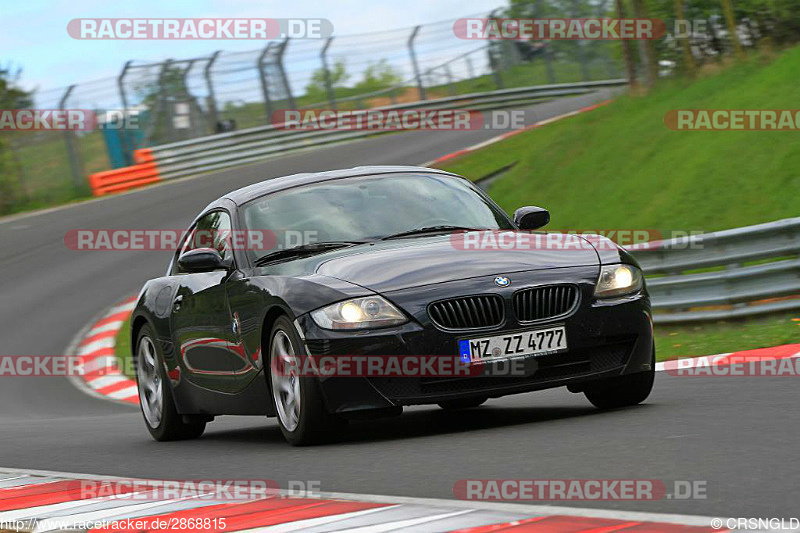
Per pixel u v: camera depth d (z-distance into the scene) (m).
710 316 35.38
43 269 70.69
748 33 66.75
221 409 22.16
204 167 106.69
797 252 34.50
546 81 120.38
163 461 19.73
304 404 18.58
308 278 19.23
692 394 21.36
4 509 14.38
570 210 55.03
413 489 13.62
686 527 9.85
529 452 15.59
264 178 90.50
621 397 20.33
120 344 50.47
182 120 107.06
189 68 107.69
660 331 36.75
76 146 104.38
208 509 12.92
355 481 14.73
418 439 18.58
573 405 22.23
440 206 22.20
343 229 21.30
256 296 19.91
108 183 101.75
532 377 18.47
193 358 22.77
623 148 58.16
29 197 102.81
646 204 49.59
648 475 12.95
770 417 16.95
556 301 18.58
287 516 11.99
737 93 56.50
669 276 37.09
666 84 66.50
